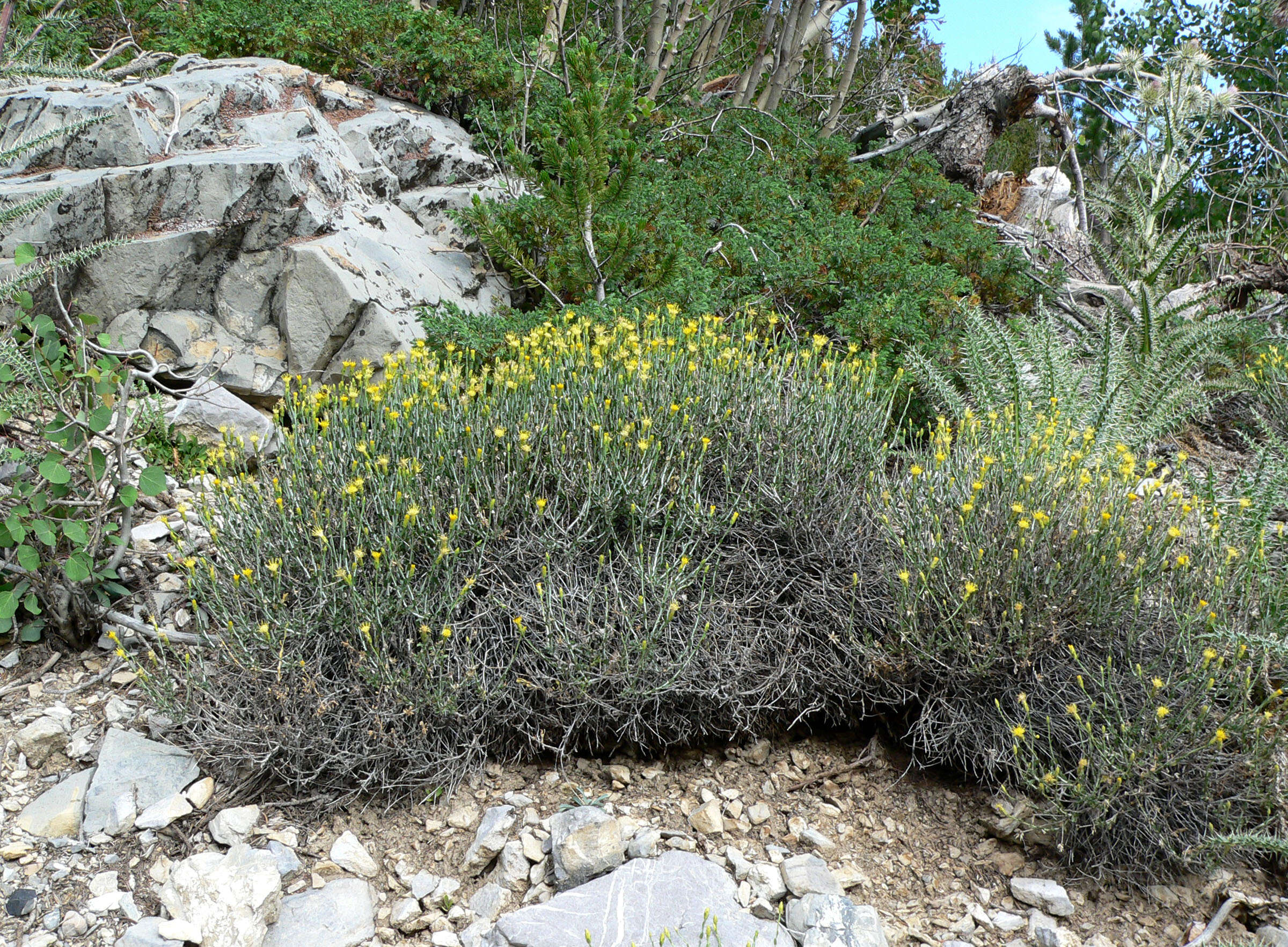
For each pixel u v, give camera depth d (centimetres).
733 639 270
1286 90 1057
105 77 605
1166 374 476
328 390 327
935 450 306
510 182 602
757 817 251
